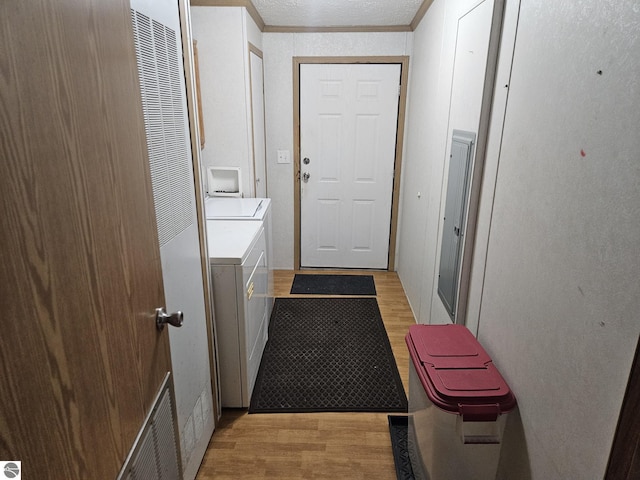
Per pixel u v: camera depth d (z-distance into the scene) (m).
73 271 0.60
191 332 1.51
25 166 0.50
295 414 1.96
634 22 0.77
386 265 3.89
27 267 0.50
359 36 3.30
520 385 1.24
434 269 2.34
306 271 3.87
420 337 1.55
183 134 1.41
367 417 1.95
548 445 1.07
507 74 1.38
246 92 2.85
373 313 3.01
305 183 3.69
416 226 2.98
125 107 0.79
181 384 1.42
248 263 1.92
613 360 0.82
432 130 2.51
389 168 3.62
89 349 0.65
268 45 3.34
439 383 1.28
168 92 1.28
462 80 1.84
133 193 0.83
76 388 0.61
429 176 2.56
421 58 2.93
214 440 1.80
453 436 1.27
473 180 1.62
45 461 0.54
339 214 3.78
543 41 1.14
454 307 1.86
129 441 0.80
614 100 0.83
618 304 0.80
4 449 0.47
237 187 3.05
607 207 0.84
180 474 1.10
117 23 0.76
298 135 3.56
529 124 1.21
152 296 0.93
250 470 1.64
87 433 0.64
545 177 1.11
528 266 1.20
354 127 3.53
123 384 0.77
